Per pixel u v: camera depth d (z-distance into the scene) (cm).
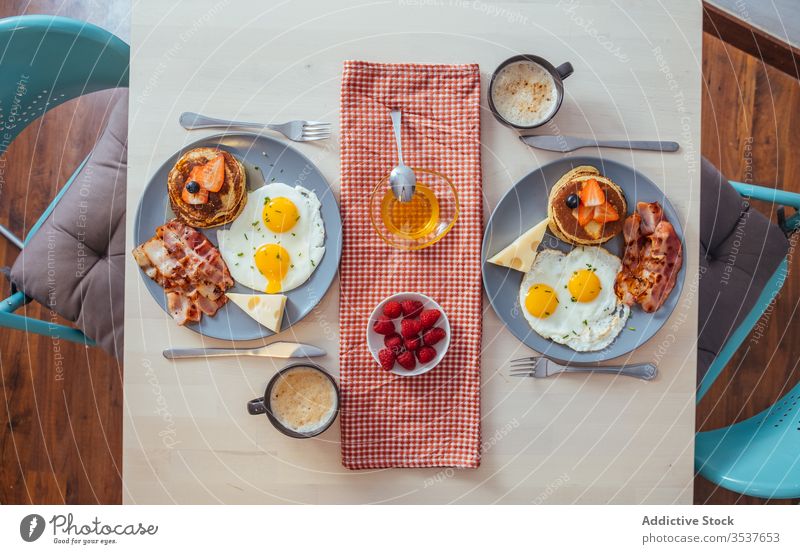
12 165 293
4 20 191
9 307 221
